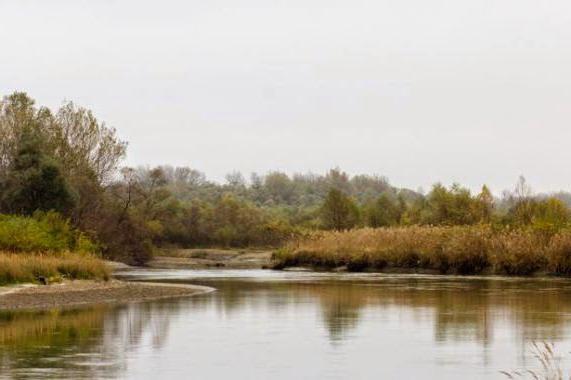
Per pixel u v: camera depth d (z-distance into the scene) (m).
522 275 57.09
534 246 57.47
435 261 62.16
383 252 66.50
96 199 82.00
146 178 135.50
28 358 19.19
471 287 43.94
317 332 24.19
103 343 21.73
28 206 72.06
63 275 45.75
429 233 65.31
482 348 20.92
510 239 59.12
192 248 124.62
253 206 162.75
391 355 19.89
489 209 90.31
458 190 94.56
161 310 30.88
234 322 26.75
